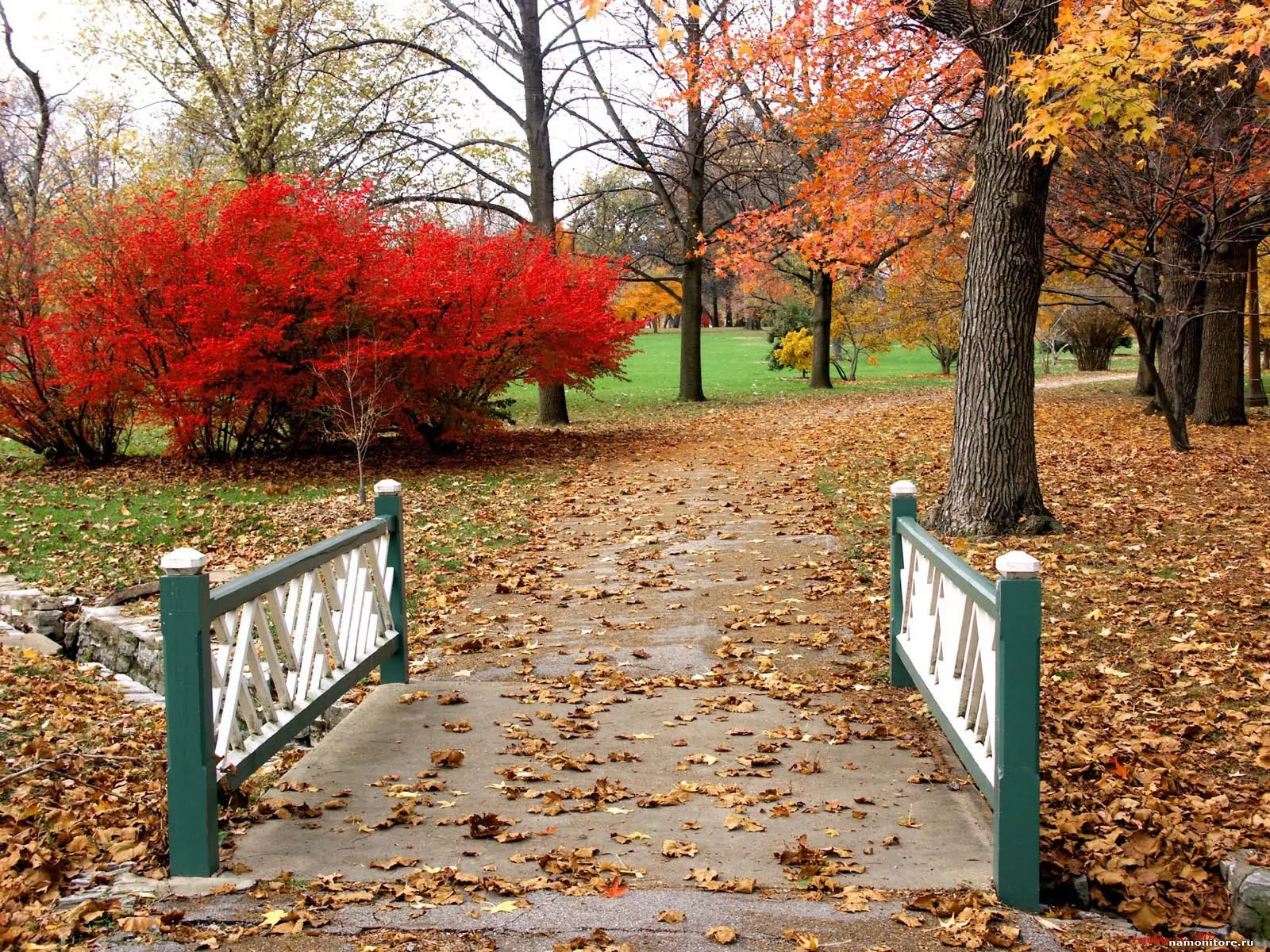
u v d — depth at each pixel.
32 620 8.66
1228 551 8.41
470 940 3.03
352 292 13.84
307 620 4.68
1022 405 9.22
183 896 3.36
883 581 8.05
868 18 11.13
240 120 21.61
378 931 3.08
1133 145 11.73
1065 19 7.48
